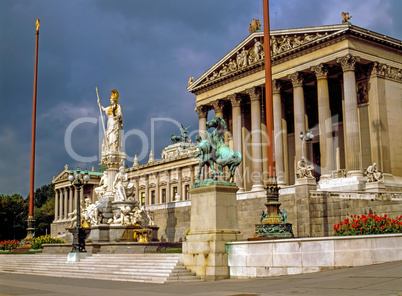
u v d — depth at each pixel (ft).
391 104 219.82
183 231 229.04
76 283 100.83
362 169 218.38
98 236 174.50
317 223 158.81
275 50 238.68
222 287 79.87
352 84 206.18
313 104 259.80
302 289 68.69
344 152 237.66
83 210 197.26
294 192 167.12
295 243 88.43
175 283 92.22
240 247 94.12
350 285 67.62
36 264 152.05
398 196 163.73
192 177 400.26
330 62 215.72
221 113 277.23
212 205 97.66
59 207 522.47
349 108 204.44
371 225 101.40
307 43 220.84
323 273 82.53
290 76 231.09
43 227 548.72
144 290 80.74
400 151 219.61
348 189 189.57
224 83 270.46
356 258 85.40
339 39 211.00
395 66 223.92
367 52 214.07
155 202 434.71
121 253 139.64
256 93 251.60
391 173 214.28
